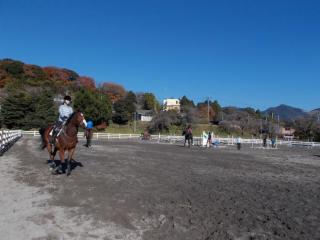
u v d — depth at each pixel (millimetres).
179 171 18688
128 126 106562
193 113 113062
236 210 10305
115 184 13680
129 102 114438
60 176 15086
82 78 146875
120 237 7648
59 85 126500
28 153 24875
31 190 11992
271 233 8258
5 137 26922
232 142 65812
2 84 116812
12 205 9922
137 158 24922
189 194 12383
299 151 48750
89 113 91875
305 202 11805
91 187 12867
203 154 32188
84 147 34844
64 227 8172
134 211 9797
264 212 10203
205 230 8320
